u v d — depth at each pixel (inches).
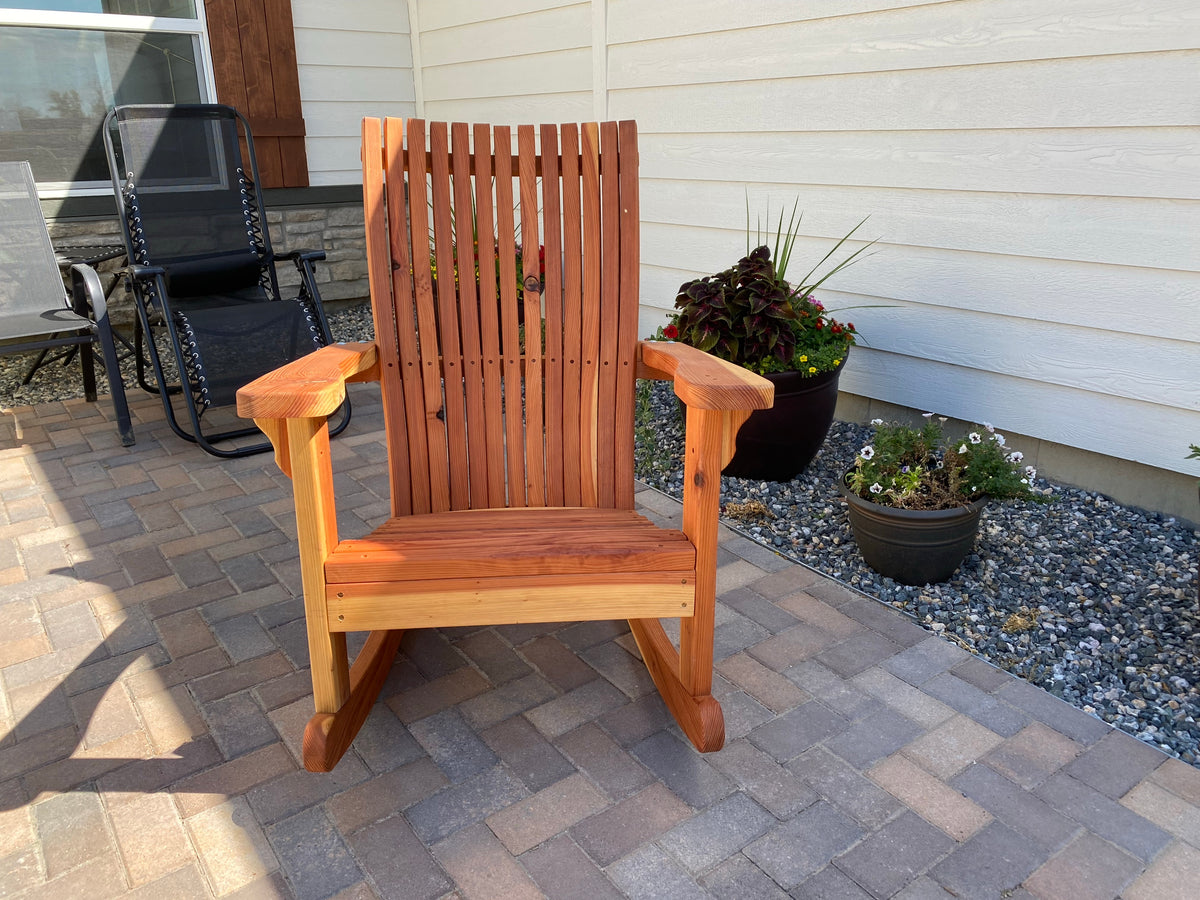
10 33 171.0
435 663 81.6
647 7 155.4
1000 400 121.5
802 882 57.4
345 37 214.1
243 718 73.6
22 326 133.3
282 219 214.5
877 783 66.1
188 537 106.3
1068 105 104.9
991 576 95.7
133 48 185.3
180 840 60.8
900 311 129.7
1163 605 89.4
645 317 175.0
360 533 107.8
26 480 123.1
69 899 56.1
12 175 144.4
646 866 58.7
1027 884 57.2
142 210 146.3
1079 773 67.0
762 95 139.6
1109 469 113.5
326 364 66.7
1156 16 95.6
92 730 72.1
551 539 66.9
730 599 92.3
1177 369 103.3
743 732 71.7
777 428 114.9
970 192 117.2
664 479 125.0
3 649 83.4
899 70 120.4
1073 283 110.0
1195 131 95.6
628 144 78.7
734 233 151.6
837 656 82.1
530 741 70.9
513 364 80.6
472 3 199.6
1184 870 58.3
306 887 57.1
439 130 77.2
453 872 58.2
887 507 90.3
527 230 79.7
